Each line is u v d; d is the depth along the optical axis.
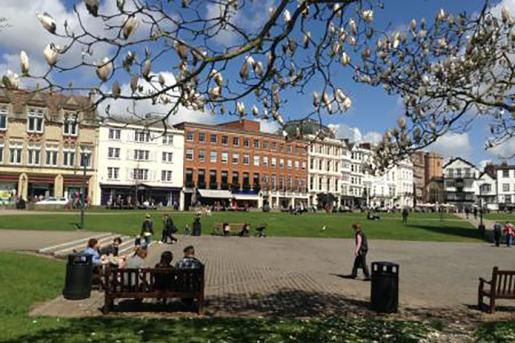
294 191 91.62
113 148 68.81
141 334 7.89
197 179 77.75
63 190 64.44
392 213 87.19
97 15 4.06
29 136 62.31
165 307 10.42
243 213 59.66
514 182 120.12
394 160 7.93
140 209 63.56
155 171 73.00
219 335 7.95
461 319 10.20
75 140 65.25
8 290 11.11
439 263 21.97
